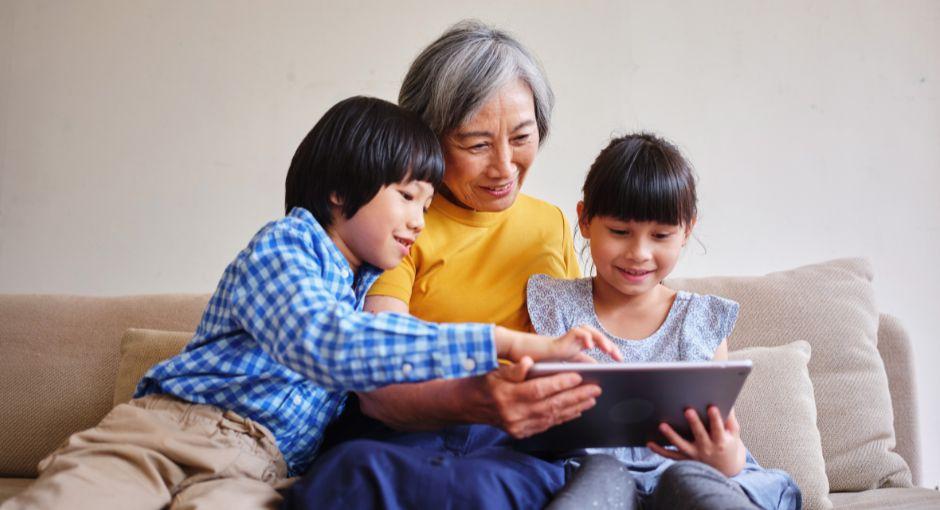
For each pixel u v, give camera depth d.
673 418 1.09
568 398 1.00
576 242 2.16
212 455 1.13
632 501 1.03
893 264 2.22
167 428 1.15
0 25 2.24
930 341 2.22
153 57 2.23
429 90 1.36
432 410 1.14
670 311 1.39
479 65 1.32
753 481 1.12
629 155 1.32
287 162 2.21
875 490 1.62
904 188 2.22
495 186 1.36
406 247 1.26
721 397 1.05
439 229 1.44
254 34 2.23
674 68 2.22
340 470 1.00
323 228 1.25
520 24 2.22
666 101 2.22
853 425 1.67
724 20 2.22
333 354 1.00
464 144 1.33
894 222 2.22
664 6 2.23
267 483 1.16
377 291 1.37
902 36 2.23
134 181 2.22
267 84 2.22
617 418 1.08
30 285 2.21
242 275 1.13
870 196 2.22
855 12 2.23
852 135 2.22
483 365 1.01
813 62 2.22
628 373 0.99
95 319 1.77
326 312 1.03
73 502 1.04
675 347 1.37
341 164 1.22
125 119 2.22
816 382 1.70
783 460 1.52
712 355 1.36
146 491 1.09
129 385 1.60
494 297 1.42
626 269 1.33
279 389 1.19
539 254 1.47
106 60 2.23
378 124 1.23
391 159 1.21
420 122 1.28
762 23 2.22
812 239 2.21
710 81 2.22
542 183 2.20
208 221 2.21
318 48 2.22
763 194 2.21
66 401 1.69
